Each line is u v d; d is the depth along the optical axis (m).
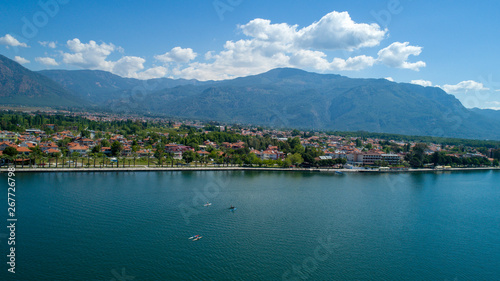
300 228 125.56
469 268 100.25
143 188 178.00
